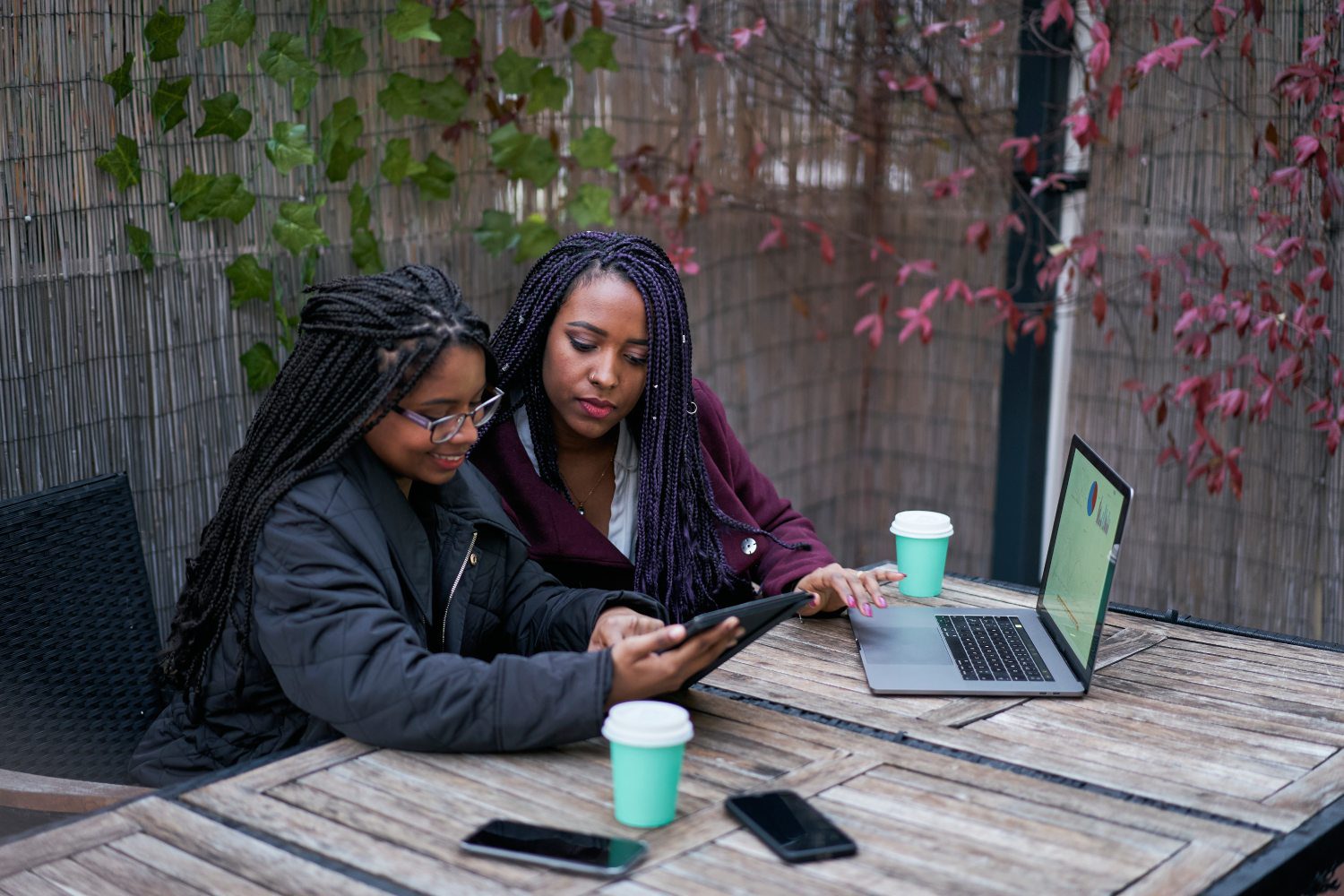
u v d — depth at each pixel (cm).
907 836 130
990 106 334
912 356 375
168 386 245
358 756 148
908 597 215
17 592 180
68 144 225
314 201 256
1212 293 305
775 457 368
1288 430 300
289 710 168
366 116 271
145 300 240
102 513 190
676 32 314
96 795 152
